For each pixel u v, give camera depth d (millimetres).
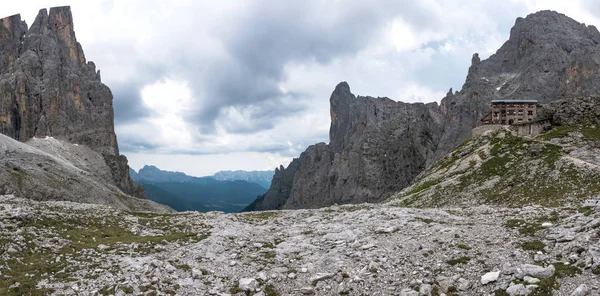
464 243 28250
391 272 24891
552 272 20656
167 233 41656
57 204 47688
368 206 60812
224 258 31078
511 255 24422
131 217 48844
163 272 26578
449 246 28094
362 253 29141
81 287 23250
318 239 35906
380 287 23250
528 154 89375
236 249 34219
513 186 76375
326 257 29328
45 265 26734
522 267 21469
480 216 39219
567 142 88375
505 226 31953
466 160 111188
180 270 27453
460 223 35719
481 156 108500
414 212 43094
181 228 44594
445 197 87562
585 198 58719
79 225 39906
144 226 44438
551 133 99688
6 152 194750
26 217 35812
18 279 23875
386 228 35375
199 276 26469
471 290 21391
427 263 25484
